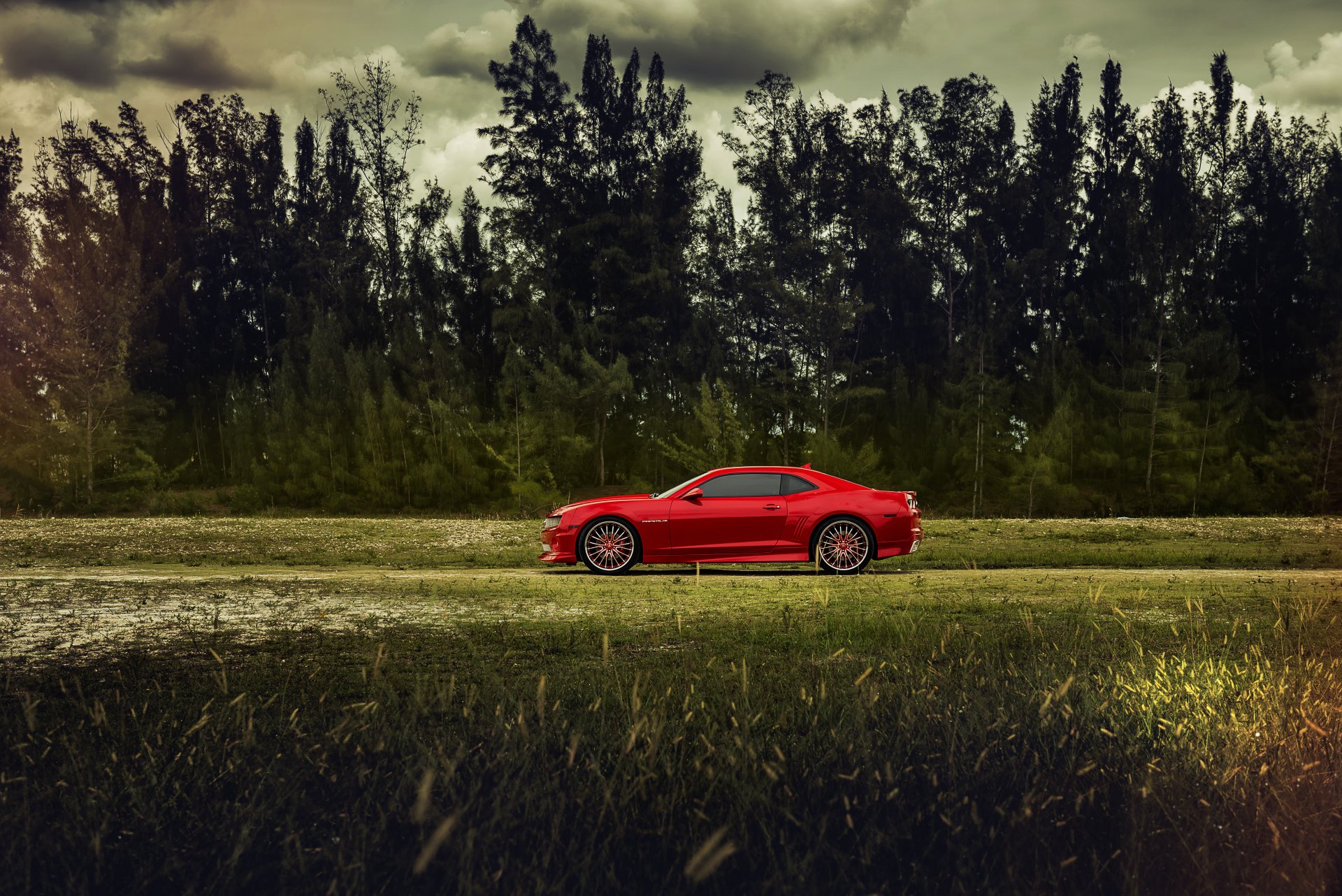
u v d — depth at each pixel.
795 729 4.45
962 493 46.00
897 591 11.17
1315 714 4.58
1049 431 44.31
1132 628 8.00
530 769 3.73
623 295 54.94
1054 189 54.84
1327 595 10.41
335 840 3.11
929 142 55.81
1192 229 47.72
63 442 43.91
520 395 43.41
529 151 56.16
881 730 4.32
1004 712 4.46
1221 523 22.91
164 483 47.03
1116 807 3.45
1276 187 53.25
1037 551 17.31
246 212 59.22
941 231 56.09
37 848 3.05
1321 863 3.05
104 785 3.54
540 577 13.17
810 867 2.92
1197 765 3.85
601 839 3.14
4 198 52.84
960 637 7.38
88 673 6.39
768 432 47.41
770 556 13.48
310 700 5.39
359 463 45.28
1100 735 4.23
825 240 55.12
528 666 6.50
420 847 3.05
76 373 44.16
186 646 7.49
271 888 2.88
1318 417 44.06
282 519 23.81
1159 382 44.69
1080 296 52.50
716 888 2.87
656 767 3.73
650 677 5.60
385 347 54.66
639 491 44.84
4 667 6.60
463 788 3.49
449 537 20.27
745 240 52.62
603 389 47.25
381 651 5.51
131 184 58.12
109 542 18.98
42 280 45.59
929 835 3.23
